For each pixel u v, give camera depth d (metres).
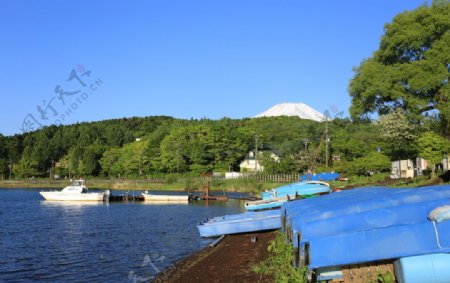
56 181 118.25
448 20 37.38
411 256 11.95
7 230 36.25
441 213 11.96
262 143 123.94
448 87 36.22
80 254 25.55
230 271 18.89
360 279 12.71
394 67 40.44
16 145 132.88
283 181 80.19
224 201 67.19
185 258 23.72
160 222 41.31
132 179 110.44
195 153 106.12
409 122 42.00
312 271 12.82
